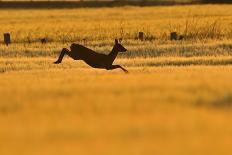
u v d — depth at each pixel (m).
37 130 35.53
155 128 35.25
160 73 79.50
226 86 51.94
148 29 199.00
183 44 154.25
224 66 109.06
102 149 30.53
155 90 51.19
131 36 181.00
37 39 180.12
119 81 60.34
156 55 142.12
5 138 33.50
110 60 88.50
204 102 44.88
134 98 46.97
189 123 36.62
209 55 140.00
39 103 46.00
